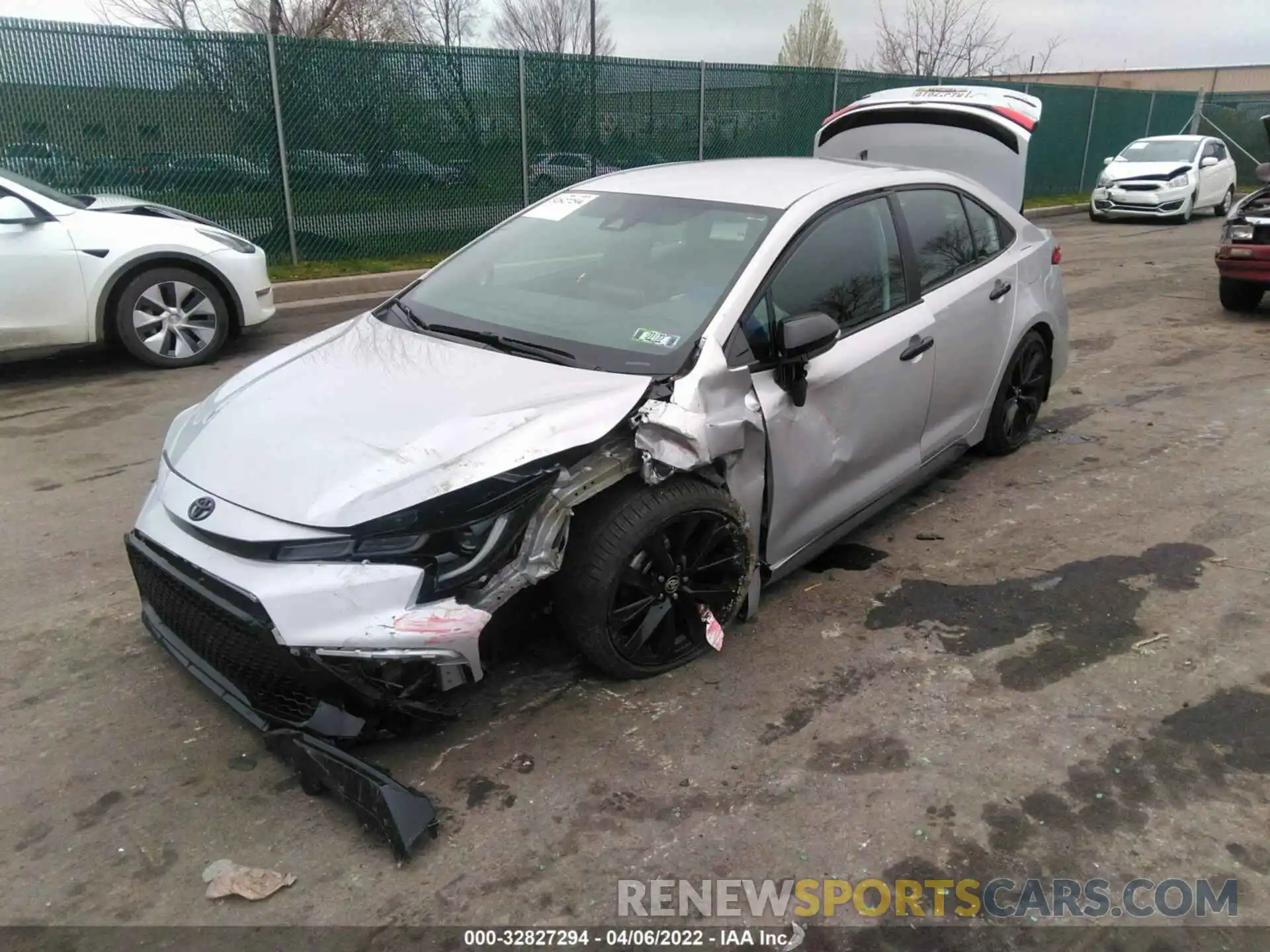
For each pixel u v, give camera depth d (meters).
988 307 4.56
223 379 6.96
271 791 2.73
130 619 3.61
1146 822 2.58
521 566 2.74
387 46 11.08
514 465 2.68
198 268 7.28
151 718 3.04
